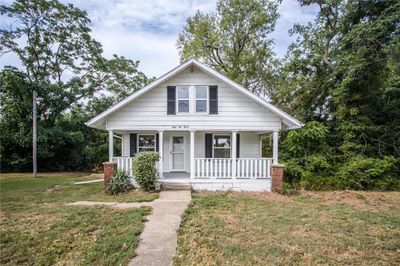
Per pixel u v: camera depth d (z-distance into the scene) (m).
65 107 23.98
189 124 12.27
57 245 5.19
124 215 7.14
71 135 22.28
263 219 7.05
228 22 24.45
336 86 16.94
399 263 4.57
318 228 6.37
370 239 5.69
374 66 14.56
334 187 12.87
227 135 13.97
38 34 22.75
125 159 12.02
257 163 12.08
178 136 14.12
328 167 13.83
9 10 20.94
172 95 12.37
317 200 9.94
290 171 13.38
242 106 12.30
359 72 14.64
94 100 26.62
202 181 11.73
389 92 15.68
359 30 14.27
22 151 21.25
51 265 4.46
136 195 10.23
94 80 26.06
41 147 20.78
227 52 25.28
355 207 8.79
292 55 19.91
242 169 12.03
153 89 12.35
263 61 25.39
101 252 4.81
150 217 7.00
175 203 8.70
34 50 22.91
